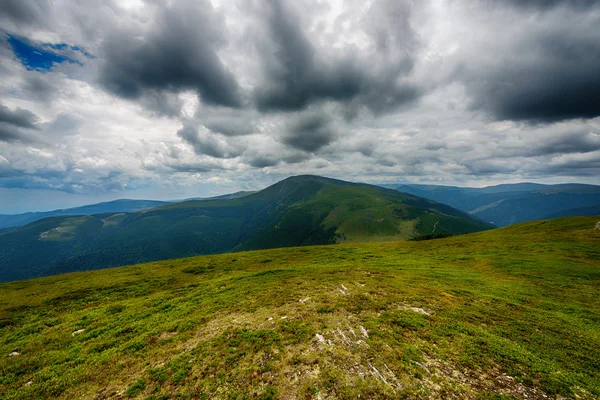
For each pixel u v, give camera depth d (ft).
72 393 56.65
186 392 51.88
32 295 148.15
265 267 198.49
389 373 52.06
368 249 266.98
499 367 55.77
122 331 86.58
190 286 142.00
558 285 127.24
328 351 59.82
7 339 90.84
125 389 55.62
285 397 47.65
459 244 261.44
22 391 58.44
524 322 80.23
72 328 94.99
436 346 63.05
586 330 76.79
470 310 87.25
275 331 71.72
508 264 167.73
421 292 103.45
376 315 80.02
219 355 62.54
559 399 47.34
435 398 46.09
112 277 186.60
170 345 71.97
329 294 100.22
